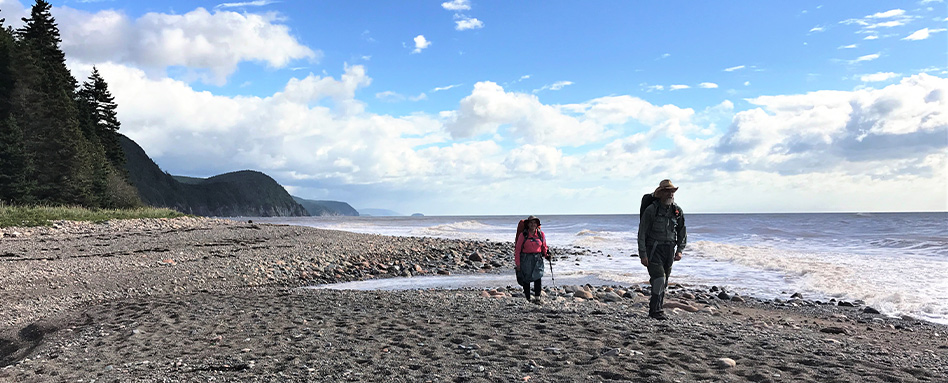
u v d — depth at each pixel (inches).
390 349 213.0
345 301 361.7
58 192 1642.5
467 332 244.2
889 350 225.0
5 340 292.2
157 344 237.8
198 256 685.9
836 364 184.2
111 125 2657.5
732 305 407.8
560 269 687.7
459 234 1675.7
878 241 956.0
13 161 1478.8
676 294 453.4
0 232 820.6
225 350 219.6
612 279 580.7
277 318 290.8
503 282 563.2
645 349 206.2
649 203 293.3
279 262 652.1
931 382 164.1
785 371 173.9
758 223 2030.0
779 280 546.9
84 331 282.2
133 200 2014.0
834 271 570.6
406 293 420.8
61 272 523.2
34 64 1796.3
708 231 1558.8
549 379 167.3
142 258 648.4
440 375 174.2
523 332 243.3
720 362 182.1
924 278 510.3
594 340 222.7
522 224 368.2
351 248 840.3
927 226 1574.8
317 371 182.2
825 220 2146.9
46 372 200.5
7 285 453.7
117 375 189.5
